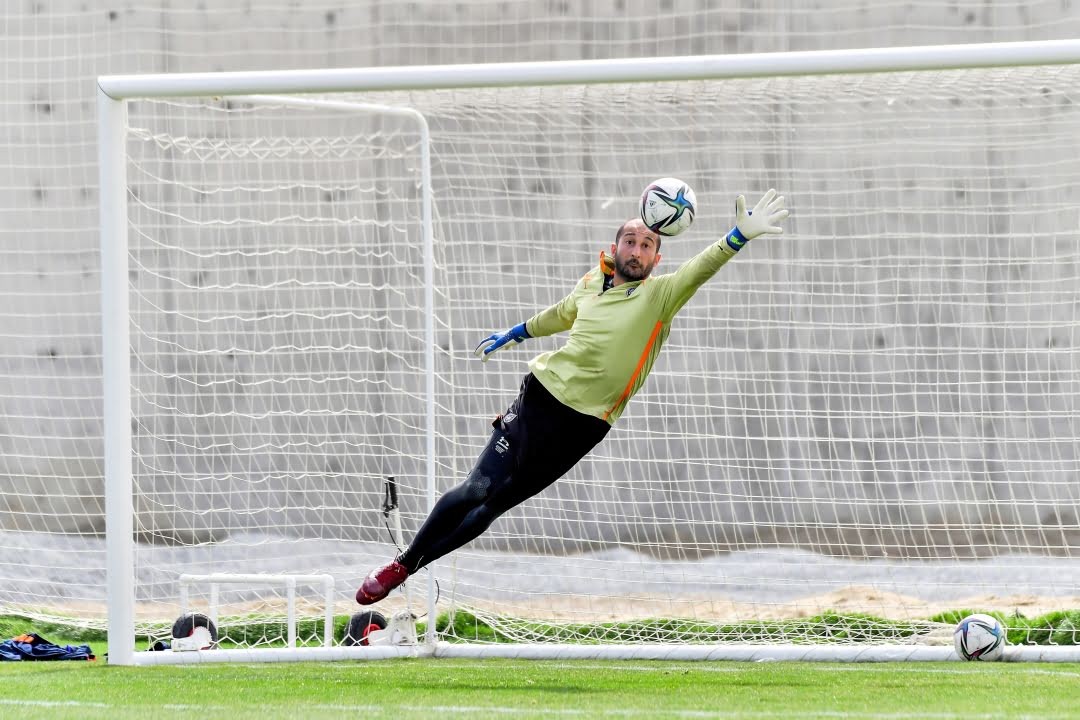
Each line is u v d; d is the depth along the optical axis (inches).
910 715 613.9
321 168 1504.7
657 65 877.2
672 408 1402.6
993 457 1382.9
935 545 1279.5
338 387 1469.0
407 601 1070.4
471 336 1416.1
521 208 1455.5
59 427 1531.7
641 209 770.8
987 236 1213.1
